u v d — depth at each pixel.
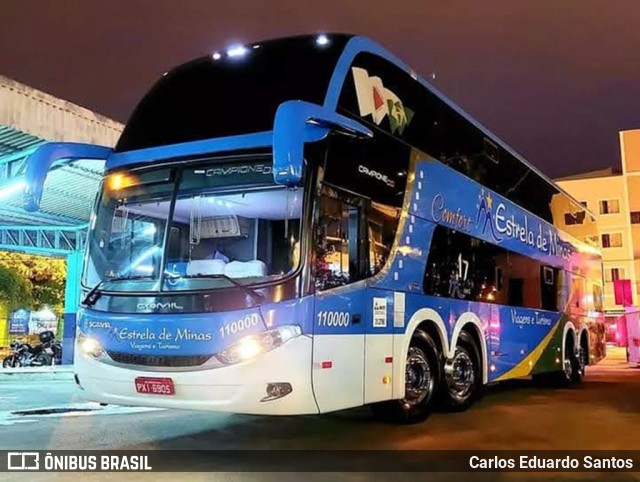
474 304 9.05
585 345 14.68
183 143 6.26
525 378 15.74
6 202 13.51
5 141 11.84
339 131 5.86
